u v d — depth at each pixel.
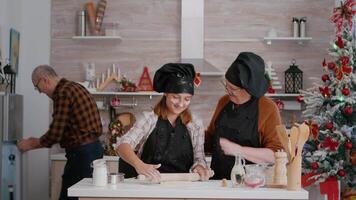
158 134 2.90
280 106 5.41
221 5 5.62
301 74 5.50
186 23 5.47
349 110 3.69
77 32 5.58
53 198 5.11
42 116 5.50
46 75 4.00
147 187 2.51
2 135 4.11
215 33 5.62
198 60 5.44
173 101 2.79
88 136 3.99
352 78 3.76
